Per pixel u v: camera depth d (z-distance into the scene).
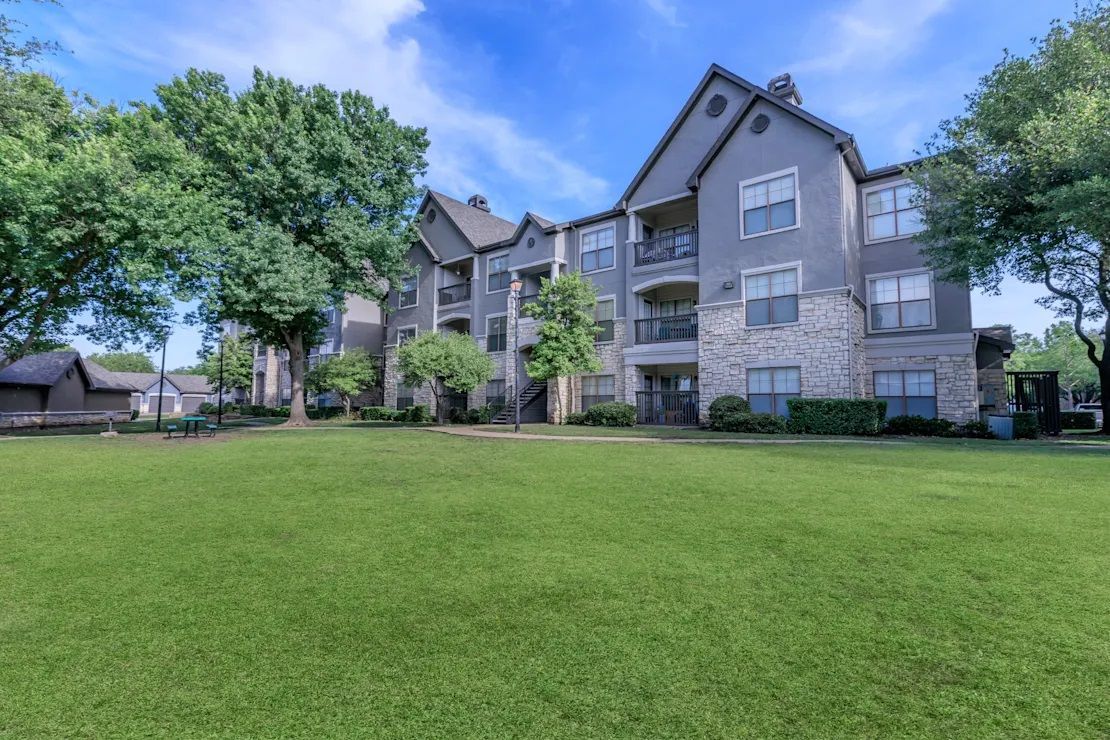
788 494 6.27
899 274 16.34
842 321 15.45
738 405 16.27
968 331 15.23
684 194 19.72
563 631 2.96
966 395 15.12
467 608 3.28
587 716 2.21
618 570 3.90
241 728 2.15
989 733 2.07
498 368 25.73
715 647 2.76
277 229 19.30
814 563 3.98
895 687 2.39
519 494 6.58
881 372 16.42
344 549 4.48
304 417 22.97
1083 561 3.92
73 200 13.94
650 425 19.36
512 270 24.98
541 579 3.74
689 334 19.42
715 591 3.49
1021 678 2.44
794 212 16.50
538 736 2.08
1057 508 5.42
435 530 5.03
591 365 19.56
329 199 21.56
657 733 2.09
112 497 6.61
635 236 21.08
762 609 3.21
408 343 23.45
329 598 3.45
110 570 4.02
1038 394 15.03
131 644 2.86
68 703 2.33
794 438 13.28
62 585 3.72
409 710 2.26
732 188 17.83
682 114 19.95
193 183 18.05
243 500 6.41
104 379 37.44
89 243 15.18
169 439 14.49
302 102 20.84
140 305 18.09
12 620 3.16
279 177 19.16
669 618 3.10
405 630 2.99
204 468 8.85
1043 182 11.59
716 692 2.36
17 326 18.20
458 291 28.55
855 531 4.75
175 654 2.75
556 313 19.38
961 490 6.32
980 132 13.07
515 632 2.95
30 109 15.62
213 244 17.12
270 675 2.54
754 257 17.17
